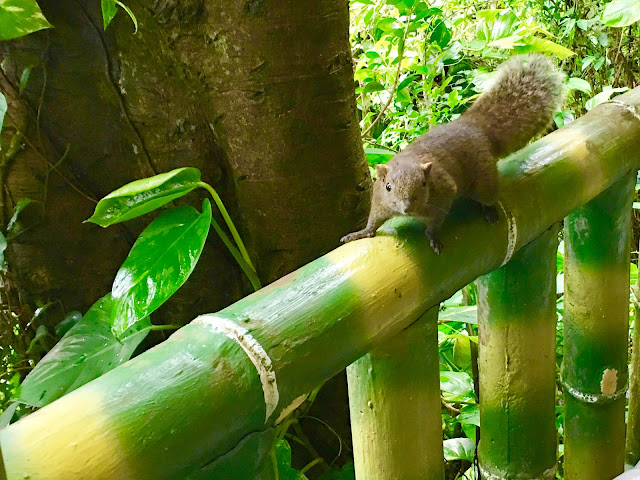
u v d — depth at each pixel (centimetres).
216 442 79
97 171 179
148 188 137
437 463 126
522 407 151
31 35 163
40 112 171
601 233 166
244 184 174
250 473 89
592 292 172
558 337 271
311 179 171
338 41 160
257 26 152
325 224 177
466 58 352
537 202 136
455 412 228
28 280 188
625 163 158
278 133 164
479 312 152
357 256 106
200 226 145
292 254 181
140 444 71
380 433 116
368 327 98
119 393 74
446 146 147
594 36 384
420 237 115
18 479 64
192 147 173
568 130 158
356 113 175
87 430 69
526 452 156
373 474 121
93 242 186
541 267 144
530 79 172
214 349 82
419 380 116
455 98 304
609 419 186
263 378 83
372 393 114
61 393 155
